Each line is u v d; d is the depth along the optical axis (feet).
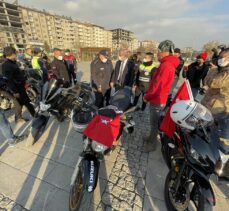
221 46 13.48
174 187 5.95
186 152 5.36
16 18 182.91
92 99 10.04
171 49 8.04
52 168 8.21
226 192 7.36
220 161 5.30
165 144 8.04
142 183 7.63
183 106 5.45
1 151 9.32
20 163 8.45
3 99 11.14
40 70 18.04
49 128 11.96
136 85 15.70
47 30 218.38
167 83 8.26
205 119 5.28
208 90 8.90
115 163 8.86
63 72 15.51
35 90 15.76
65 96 10.55
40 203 6.42
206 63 14.21
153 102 8.76
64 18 240.12
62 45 244.01
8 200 6.48
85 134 5.65
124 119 8.41
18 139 10.03
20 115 12.59
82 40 274.16
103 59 13.51
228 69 7.59
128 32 369.91
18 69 11.70
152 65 14.71
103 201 6.63
